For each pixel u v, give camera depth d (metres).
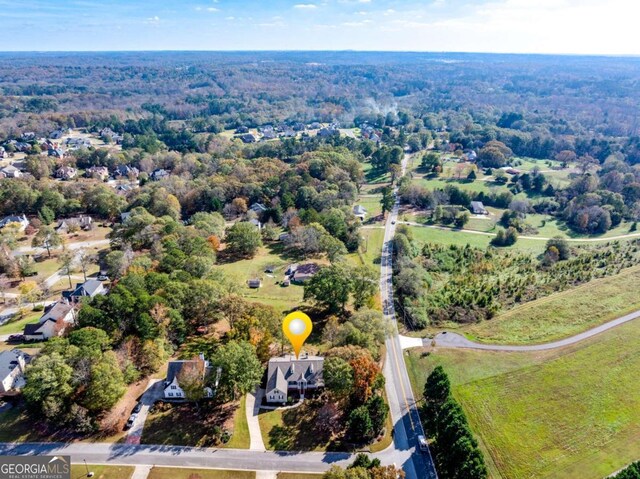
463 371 98.56
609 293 133.00
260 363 91.12
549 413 87.94
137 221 157.50
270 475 72.62
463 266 153.00
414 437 81.00
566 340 110.81
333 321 113.69
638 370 100.81
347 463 75.00
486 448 79.31
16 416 81.81
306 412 85.38
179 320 99.38
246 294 130.12
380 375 89.06
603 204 197.00
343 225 167.62
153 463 74.12
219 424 82.00
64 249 156.75
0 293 129.00
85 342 85.06
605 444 81.56
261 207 195.50
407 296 128.00
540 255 161.25
